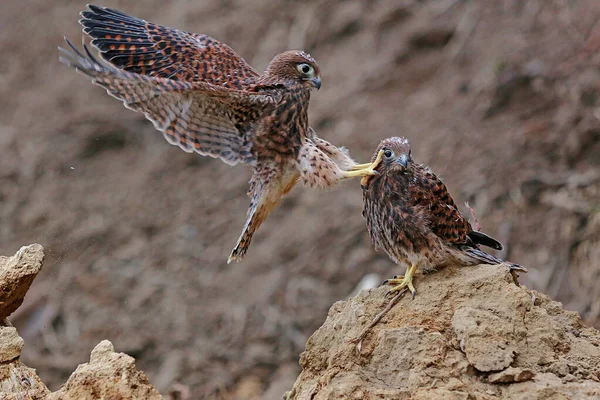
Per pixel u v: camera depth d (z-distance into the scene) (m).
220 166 18.66
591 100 15.94
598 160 15.27
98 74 6.88
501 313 6.71
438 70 18.02
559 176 15.20
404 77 18.19
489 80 17.09
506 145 15.98
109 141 19.55
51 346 15.38
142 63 8.17
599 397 6.13
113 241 17.27
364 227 16.25
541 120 16.19
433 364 6.46
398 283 7.27
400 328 6.67
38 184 18.72
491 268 7.11
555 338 6.64
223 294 16.02
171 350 15.16
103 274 16.62
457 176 15.81
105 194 18.34
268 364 14.71
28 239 17.45
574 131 15.66
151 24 8.41
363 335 6.82
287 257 16.25
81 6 22.98
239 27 20.00
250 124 8.07
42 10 23.20
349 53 19.05
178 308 15.80
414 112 17.31
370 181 7.91
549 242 14.48
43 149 19.41
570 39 16.92
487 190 15.41
